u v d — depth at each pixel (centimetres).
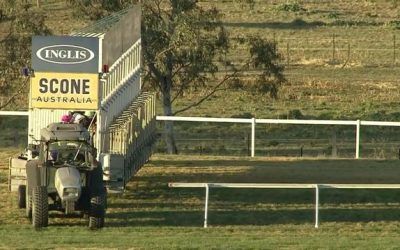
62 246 6216
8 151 10494
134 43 9419
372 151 12725
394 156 11856
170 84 13950
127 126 8381
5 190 8431
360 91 18700
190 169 9644
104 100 8019
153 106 9981
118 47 8600
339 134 14925
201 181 8969
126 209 7819
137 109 8994
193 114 16250
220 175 9331
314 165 10031
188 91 15788
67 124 7175
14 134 14162
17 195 7925
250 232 7012
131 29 9238
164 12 14275
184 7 14025
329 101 17725
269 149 12900
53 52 7750
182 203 8131
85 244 6297
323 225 7362
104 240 6450
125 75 8962
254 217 7669
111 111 8350
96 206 6875
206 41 13950
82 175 6925
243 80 16962
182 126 15500
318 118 15925
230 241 6512
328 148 13100
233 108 16900
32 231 6844
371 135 14938
